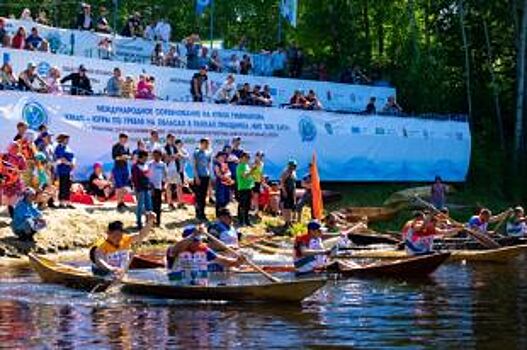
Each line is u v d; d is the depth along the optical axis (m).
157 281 18.95
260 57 40.50
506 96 49.16
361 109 42.94
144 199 26.97
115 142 31.34
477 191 42.41
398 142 39.91
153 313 16.22
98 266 19.16
